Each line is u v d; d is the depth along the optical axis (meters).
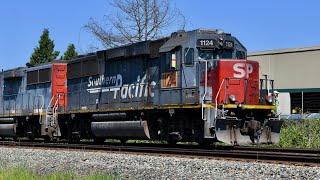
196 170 23.67
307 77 69.25
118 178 22.92
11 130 55.44
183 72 34.75
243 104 33.47
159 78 36.78
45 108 50.59
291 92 70.69
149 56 37.97
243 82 33.97
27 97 54.31
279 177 20.72
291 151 32.94
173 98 35.41
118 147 36.00
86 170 26.58
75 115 45.75
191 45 34.72
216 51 35.25
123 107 40.34
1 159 33.81
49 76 50.31
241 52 36.38
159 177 22.67
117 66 41.56
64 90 49.53
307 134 43.84
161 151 31.66
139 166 26.16
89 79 45.12
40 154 34.59
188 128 34.53
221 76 33.34
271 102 34.94
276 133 34.69
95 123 42.47
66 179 22.56
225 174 22.08
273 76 72.69
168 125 36.31
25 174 23.64
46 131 49.34
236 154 27.66
